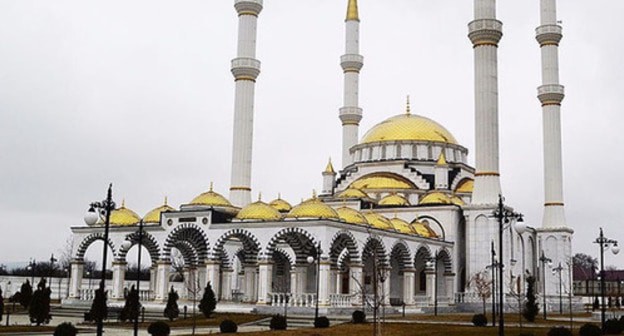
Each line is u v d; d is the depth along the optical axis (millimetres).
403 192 113500
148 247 93000
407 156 120438
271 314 73688
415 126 123625
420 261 106062
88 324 63312
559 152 118000
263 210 85062
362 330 55844
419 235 96312
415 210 107625
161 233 89562
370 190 113875
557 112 117750
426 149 121250
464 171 122125
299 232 79062
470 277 101062
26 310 81188
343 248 86375
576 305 114375
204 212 86875
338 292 85312
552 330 49531
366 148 123562
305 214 80250
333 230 78875
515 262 107438
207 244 85750
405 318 75625
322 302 76438
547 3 118875
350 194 108625
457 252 105750
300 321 66750
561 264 114562
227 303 84312
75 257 93312
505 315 86312
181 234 89750
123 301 89875
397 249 93000
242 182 105625
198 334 52188
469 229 102562
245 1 110125
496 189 102250
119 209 95812
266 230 81625
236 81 108375
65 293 116438
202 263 91938
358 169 121125
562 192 118375
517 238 110312
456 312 95000
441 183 113312
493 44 102625
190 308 82750
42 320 59594
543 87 118125
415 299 96250
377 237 86000
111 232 92375
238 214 87000
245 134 106750
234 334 52094
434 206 106562
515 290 104500
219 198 92000
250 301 88625
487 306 97125
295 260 85250
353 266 82438
